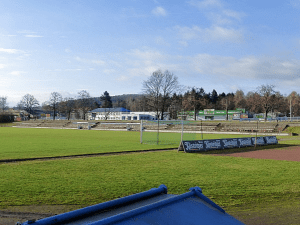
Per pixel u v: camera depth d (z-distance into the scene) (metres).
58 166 16.36
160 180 12.62
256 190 10.94
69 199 9.66
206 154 22.86
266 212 8.39
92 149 25.66
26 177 13.24
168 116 94.38
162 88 80.62
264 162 18.44
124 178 13.05
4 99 152.12
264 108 90.12
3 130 65.88
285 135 52.59
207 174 14.09
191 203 3.75
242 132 58.72
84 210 3.04
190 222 3.26
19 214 8.15
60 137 41.94
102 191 10.70
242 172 14.72
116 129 73.88
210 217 3.52
